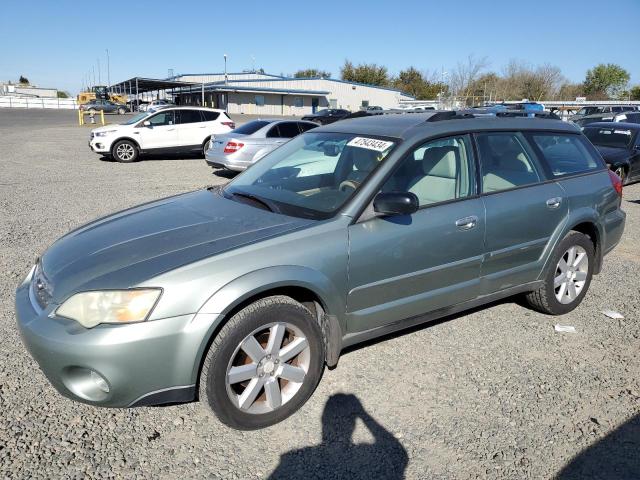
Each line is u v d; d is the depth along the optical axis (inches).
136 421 119.7
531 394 133.3
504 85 2186.3
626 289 208.4
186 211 143.0
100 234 132.1
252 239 118.6
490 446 113.7
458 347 156.9
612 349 157.9
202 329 106.2
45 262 126.0
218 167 513.0
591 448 113.8
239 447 112.5
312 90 2456.9
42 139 893.8
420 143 143.1
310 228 123.6
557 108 1674.5
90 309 104.4
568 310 181.5
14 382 132.8
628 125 478.6
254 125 511.5
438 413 124.9
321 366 126.6
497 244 153.8
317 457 110.0
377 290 132.1
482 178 153.4
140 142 635.5
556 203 167.8
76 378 106.7
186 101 2583.7
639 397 132.9
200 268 108.7
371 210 130.7
